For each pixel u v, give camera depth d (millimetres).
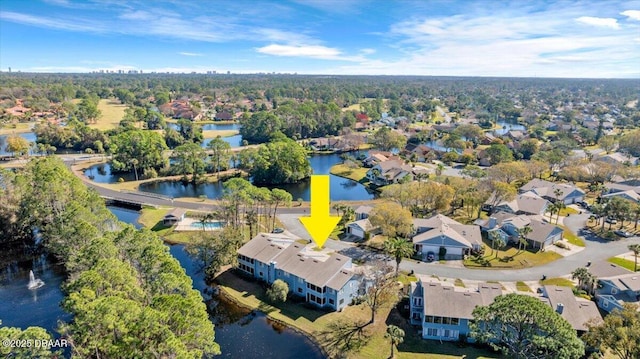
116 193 101562
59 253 58656
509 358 43406
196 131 173250
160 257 46844
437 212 88938
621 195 93375
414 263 65250
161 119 193000
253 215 76688
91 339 32531
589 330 40531
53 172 74062
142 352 31875
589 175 110062
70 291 38938
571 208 93438
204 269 61688
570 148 146875
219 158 127500
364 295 53781
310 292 53969
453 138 157250
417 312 49562
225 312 52500
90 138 156250
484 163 136375
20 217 70688
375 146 166000
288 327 49344
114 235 51875
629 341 36062
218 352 35969
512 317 37750
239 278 60750
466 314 45906
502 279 60281
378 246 71250
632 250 64500
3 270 62625
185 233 77375
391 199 92000
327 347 45656
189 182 119875
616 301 51906
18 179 72688
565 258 67438
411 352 44719
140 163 124562
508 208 87562
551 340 35562
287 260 58312
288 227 80375
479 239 70438
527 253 69312
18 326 48125
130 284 40062
